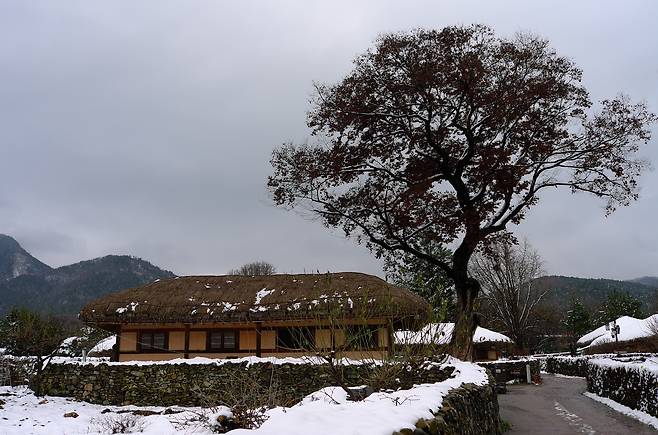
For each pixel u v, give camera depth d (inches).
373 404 255.1
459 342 772.6
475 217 771.4
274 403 365.7
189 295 900.6
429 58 759.7
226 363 765.9
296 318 820.0
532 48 775.7
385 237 839.7
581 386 1189.7
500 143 801.6
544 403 848.3
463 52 762.8
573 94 792.3
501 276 1947.6
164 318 854.5
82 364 796.0
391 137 817.5
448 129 793.6
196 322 850.1
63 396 783.1
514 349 1887.3
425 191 778.2
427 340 396.5
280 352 863.1
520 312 2053.4
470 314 808.3
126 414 637.9
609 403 811.4
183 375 769.6
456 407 319.6
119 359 887.1
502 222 826.2
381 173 832.9
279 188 856.9
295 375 732.0
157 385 769.6
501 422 578.2
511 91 765.3
